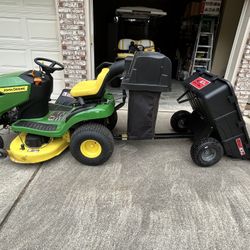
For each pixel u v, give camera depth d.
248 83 3.99
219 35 5.61
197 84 2.47
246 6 3.62
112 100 2.62
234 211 2.00
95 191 2.15
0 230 1.72
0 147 2.51
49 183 2.21
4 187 2.14
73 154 2.41
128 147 2.93
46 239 1.67
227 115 2.31
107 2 7.98
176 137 2.82
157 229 1.80
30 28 3.94
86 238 1.69
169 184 2.29
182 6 7.78
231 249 1.67
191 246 1.68
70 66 4.01
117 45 6.12
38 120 2.52
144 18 6.17
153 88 2.15
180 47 7.39
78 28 3.71
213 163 2.52
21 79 2.33
